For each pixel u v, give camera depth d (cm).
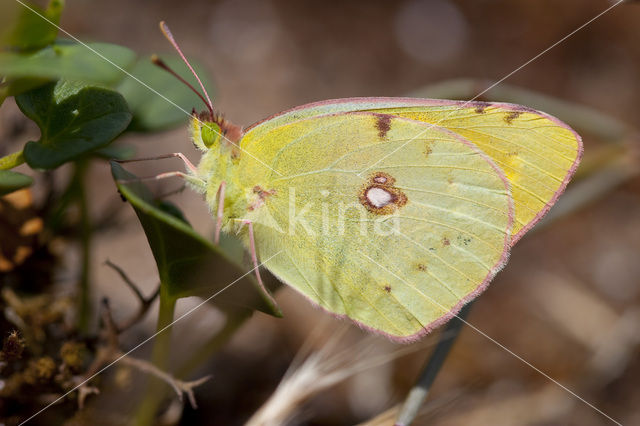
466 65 23
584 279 20
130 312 17
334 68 22
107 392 15
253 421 15
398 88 22
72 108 14
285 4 23
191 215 19
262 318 18
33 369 15
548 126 15
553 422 18
